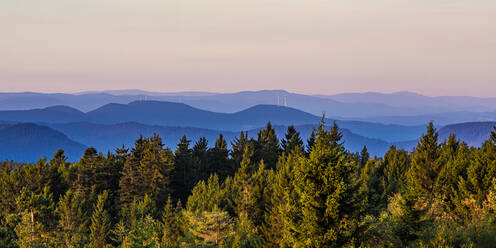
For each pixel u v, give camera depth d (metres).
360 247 25.00
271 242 53.59
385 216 35.75
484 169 49.53
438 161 61.03
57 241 50.62
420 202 33.69
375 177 80.00
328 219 24.55
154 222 66.94
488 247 27.03
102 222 74.38
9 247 33.81
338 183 24.58
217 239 53.56
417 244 29.55
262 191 68.44
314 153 25.28
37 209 48.00
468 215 41.06
